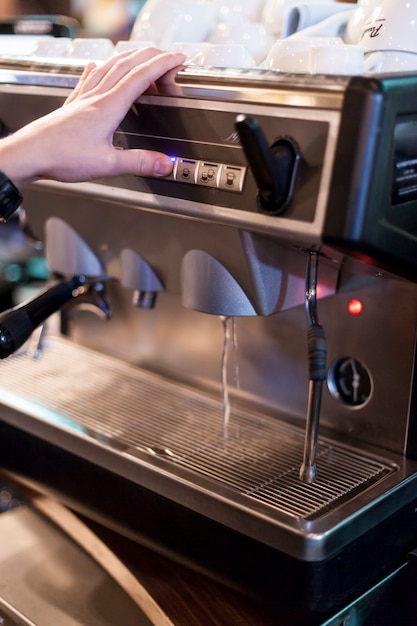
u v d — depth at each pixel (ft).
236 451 2.79
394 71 2.19
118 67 2.23
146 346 3.53
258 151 1.85
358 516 2.38
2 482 3.40
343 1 3.30
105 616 2.57
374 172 1.83
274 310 2.60
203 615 2.54
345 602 2.47
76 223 3.05
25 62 2.62
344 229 1.86
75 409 3.13
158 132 2.23
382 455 2.78
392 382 2.75
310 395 2.46
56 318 4.05
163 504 2.65
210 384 3.32
